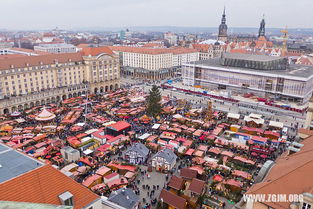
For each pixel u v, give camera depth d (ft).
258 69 606.55
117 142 313.32
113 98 533.14
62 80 551.18
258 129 357.82
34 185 118.83
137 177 252.01
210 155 289.94
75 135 339.57
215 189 226.79
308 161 122.01
